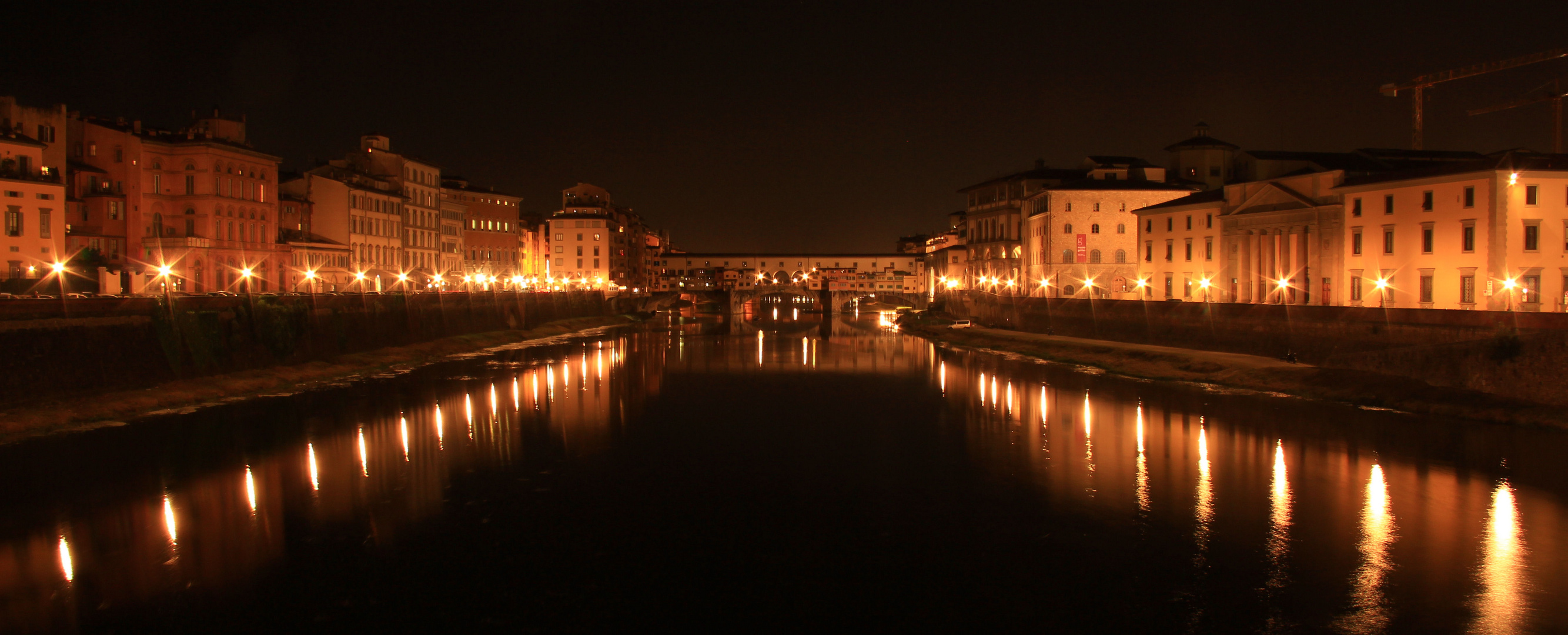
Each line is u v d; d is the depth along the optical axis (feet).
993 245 499.51
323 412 200.85
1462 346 191.21
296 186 395.96
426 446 169.58
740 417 206.28
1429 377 199.21
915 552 113.29
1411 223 241.35
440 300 362.33
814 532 121.19
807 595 100.12
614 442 176.76
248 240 330.13
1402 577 101.86
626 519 126.31
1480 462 148.66
